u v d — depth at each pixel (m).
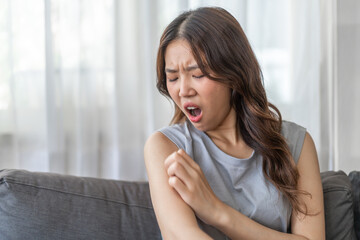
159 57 1.10
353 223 1.35
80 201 1.22
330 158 2.57
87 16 2.34
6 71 2.26
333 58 2.53
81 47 2.33
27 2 2.25
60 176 1.27
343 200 1.32
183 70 1.05
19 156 2.30
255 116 1.15
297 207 1.14
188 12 1.10
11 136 2.29
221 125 1.20
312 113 2.54
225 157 1.17
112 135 2.42
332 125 2.55
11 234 1.14
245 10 2.41
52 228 1.17
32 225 1.15
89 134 2.38
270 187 1.16
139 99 2.44
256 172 1.17
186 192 1.02
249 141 1.19
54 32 2.28
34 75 2.29
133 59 2.41
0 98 2.27
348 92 2.53
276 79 2.54
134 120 2.44
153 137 1.17
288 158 1.17
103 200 1.25
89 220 1.21
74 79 2.35
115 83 2.38
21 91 2.28
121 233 1.23
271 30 2.51
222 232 1.12
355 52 2.51
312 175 1.20
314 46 2.51
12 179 1.19
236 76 1.08
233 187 1.16
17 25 2.25
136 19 2.39
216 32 1.05
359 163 2.55
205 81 1.05
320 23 2.52
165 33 1.08
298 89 2.54
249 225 1.06
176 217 1.01
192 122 1.11
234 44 1.08
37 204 1.17
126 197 1.29
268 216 1.14
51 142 2.30
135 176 2.47
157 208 1.05
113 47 2.37
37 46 2.27
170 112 2.43
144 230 1.25
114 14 2.35
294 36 2.52
